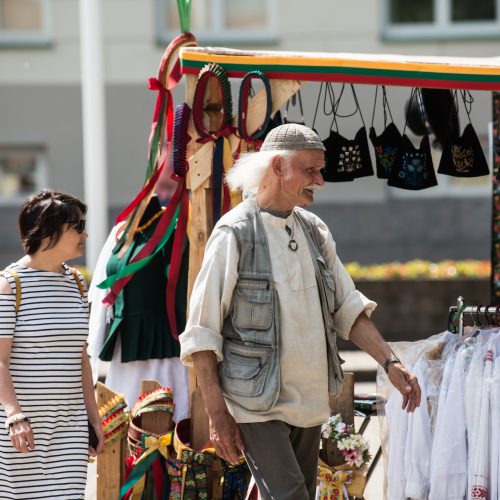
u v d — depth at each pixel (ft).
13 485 34.73
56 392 35.14
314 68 41.88
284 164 33.35
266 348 32.76
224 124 42.60
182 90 119.44
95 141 77.92
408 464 39.45
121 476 41.06
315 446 35.78
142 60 126.93
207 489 39.45
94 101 77.51
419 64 41.37
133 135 126.93
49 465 35.09
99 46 77.36
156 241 44.62
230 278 32.86
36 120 128.16
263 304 32.94
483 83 41.42
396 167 46.16
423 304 88.17
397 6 128.47
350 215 127.03
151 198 47.65
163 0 128.57
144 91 126.93
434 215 127.54
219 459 39.91
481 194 127.54
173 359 46.78
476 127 118.42
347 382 42.29
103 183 78.48
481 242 127.44
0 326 34.42
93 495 50.52
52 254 35.65
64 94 127.95
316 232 35.88
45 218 35.04
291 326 33.17
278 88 42.55
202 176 43.19
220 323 32.99
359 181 126.72
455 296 88.12
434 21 128.26
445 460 38.22
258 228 33.65
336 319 36.06
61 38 127.44
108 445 40.73
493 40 127.75
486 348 38.78
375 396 45.29
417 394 34.50
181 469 39.27
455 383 38.73
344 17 127.24
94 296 47.47
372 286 88.53
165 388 41.70
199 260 43.45
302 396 33.63
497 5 127.85
